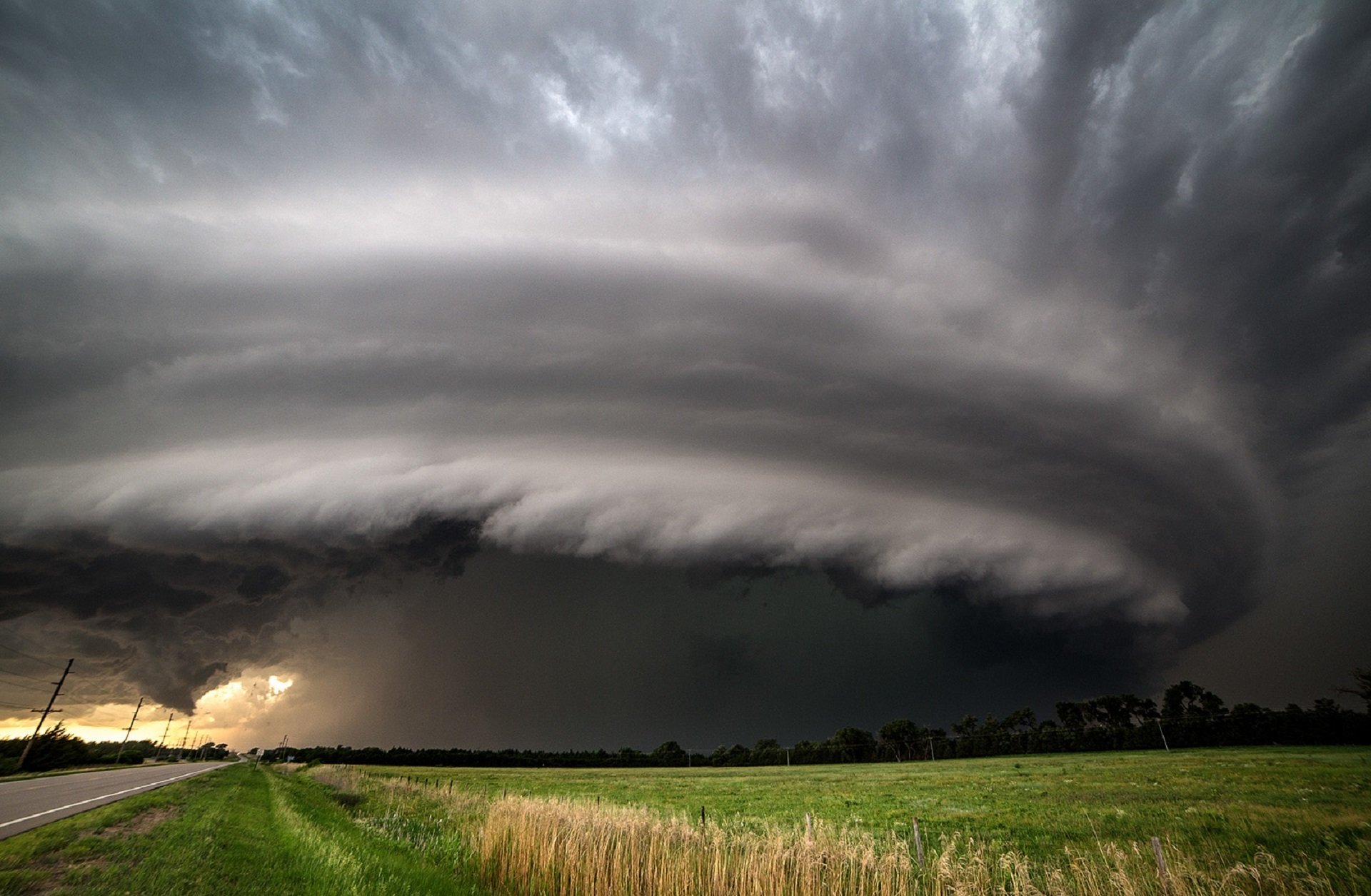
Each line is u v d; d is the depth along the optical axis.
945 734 167.00
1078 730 141.75
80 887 10.69
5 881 10.65
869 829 26.62
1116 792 38.88
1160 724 128.25
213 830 17.38
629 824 16.78
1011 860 15.55
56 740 65.19
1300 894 14.20
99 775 48.47
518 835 16.06
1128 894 13.16
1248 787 37.19
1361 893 14.22
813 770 111.50
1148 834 22.62
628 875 13.91
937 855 17.59
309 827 19.66
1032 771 70.56
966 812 32.47
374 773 79.81
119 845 14.40
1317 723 108.56
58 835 15.19
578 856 14.88
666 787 60.81
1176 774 51.88
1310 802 28.91
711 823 17.83
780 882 13.02
